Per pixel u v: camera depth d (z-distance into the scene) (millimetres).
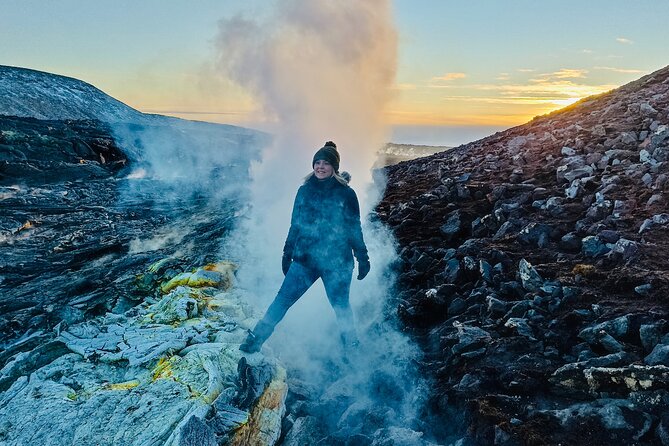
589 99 14594
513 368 3115
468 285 4531
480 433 2670
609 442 2400
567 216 5496
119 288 5504
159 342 3523
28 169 17844
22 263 6980
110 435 2518
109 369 3289
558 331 3410
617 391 2654
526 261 4301
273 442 2818
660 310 3260
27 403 2795
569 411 2609
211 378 2982
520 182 7367
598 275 3975
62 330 4039
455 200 7383
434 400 3131
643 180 5703
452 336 3727
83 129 30703
